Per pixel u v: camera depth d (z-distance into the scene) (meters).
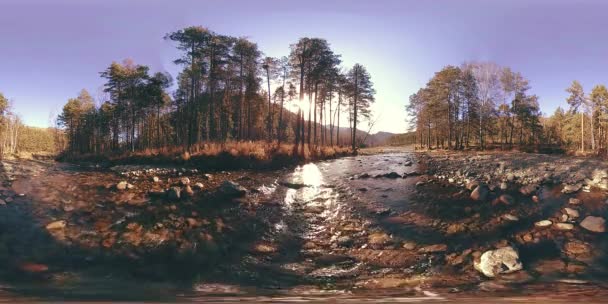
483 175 13.64
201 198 11.13
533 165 14.62
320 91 41.06
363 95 42.34
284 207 10.99
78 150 49.12
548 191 11.15
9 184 11.90
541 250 7.37
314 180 15.23
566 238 7.80
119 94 37.44
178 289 5.67
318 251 7.87
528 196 10.84
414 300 5.17
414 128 53.69
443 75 40.09
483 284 5.98
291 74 33.12
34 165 17.59
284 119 54.16
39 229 7.94
